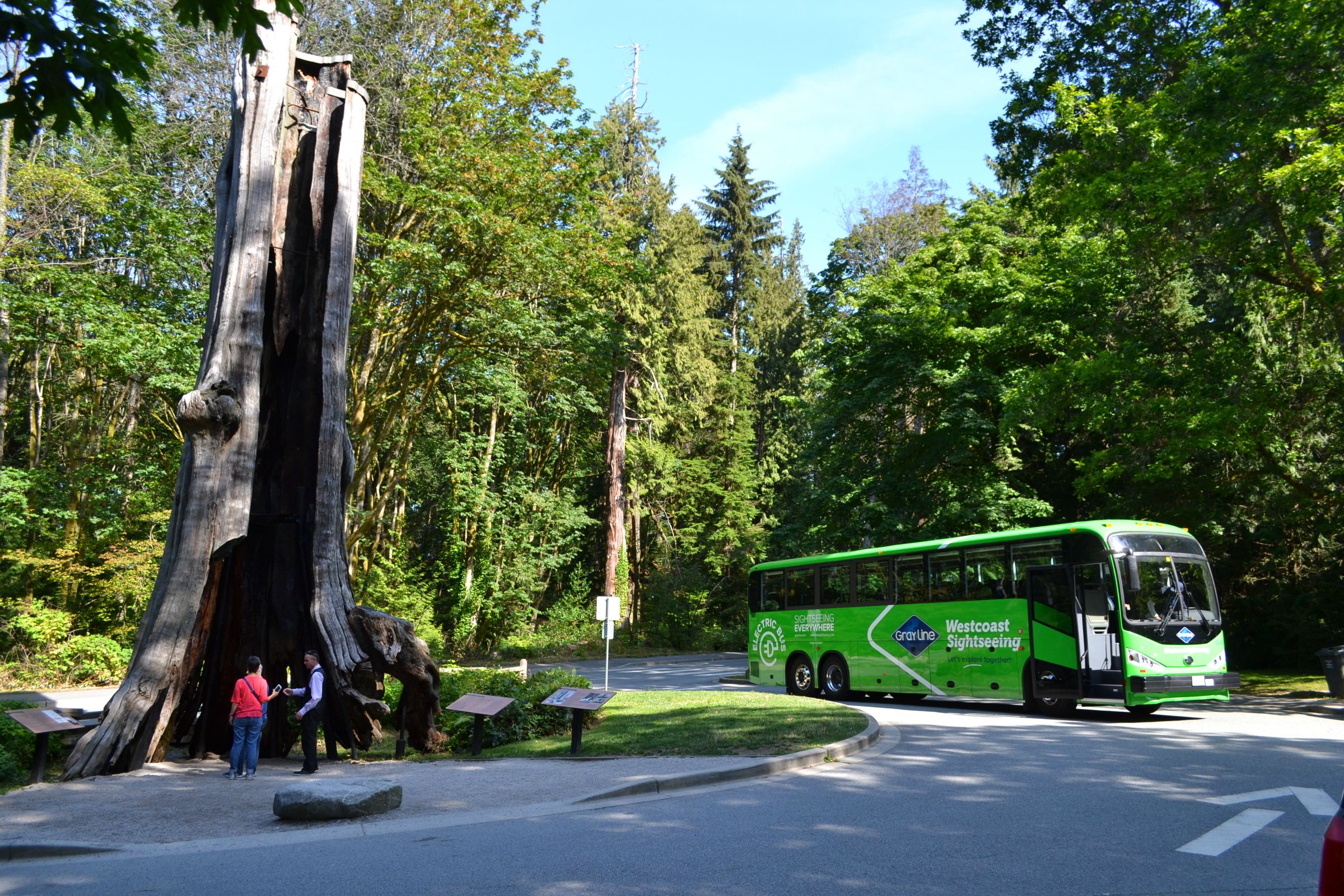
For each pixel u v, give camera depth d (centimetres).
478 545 4250
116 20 628
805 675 2244
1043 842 702
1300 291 1945
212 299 1371
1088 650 1603
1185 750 1177
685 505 5216
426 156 2477
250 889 625
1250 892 571
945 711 1845
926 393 3039
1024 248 3089
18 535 2603
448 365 2848
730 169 5894
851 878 611
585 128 2688
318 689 1158
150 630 1255
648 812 846
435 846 736
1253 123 1636
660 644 4959
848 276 3488
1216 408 1945
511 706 1384
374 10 2598
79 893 631
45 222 2305
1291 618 2614
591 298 2730
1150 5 2191
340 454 1384
